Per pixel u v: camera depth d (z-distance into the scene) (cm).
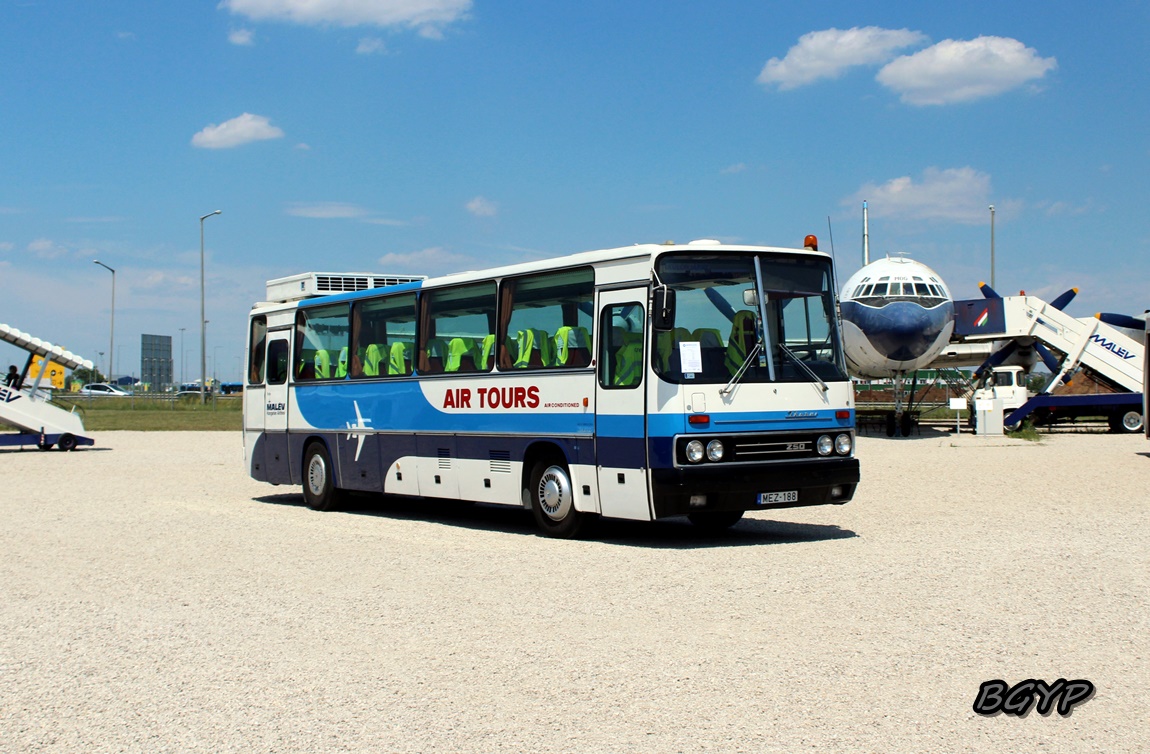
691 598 902
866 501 1684
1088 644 727
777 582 969
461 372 1459
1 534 1386
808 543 1229
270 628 818
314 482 1747
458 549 1220
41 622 852
